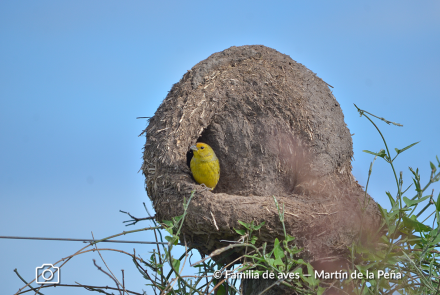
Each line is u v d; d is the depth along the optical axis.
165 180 13.34
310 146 14.08
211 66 15.27
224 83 14.91
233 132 14.56
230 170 14.66
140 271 12.03
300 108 14.42
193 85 14.88
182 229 12.74
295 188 13.93
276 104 14.47
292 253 10.85
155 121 14.87
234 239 12.52
